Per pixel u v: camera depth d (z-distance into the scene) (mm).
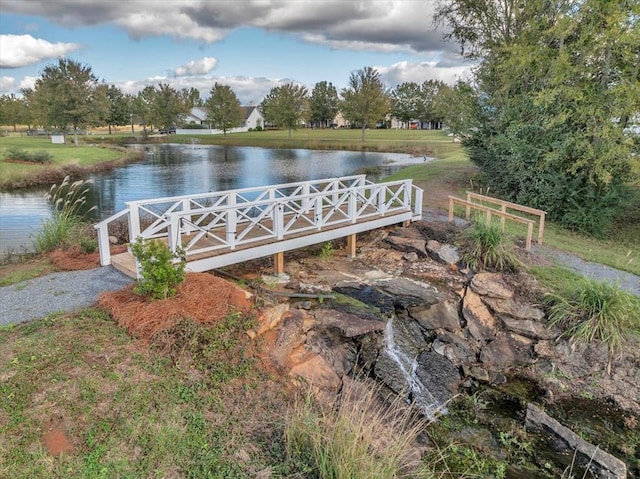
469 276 8047
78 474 3250
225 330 5176
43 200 17391
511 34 14703
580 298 6746
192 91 86000
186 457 3609
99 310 5473
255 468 3615
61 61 38125
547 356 6445
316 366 5465
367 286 7680
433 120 70375
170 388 4277
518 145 12742
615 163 11445
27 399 3797
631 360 6051
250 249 7344
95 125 43125
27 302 5793
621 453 4836
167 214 7535
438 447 4816
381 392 5547
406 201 10391
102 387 4070
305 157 36000
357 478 3445
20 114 54688
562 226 12508
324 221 8664
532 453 4809
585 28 11633
